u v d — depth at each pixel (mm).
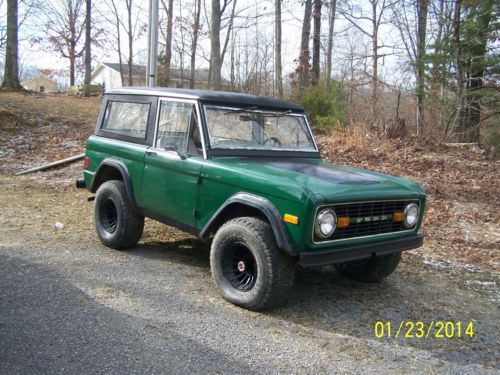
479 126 16797
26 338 3727
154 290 4875
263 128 5566
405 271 6184
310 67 20969
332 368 3668
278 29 21844
